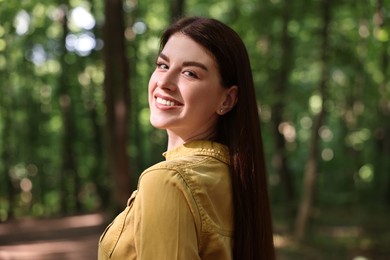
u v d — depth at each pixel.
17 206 23.25
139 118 21.09
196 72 1.54
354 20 13.00
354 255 10.32
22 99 22.19
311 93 16.28
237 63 1.59
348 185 21.02
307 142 24.36
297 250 10.61
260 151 1.64
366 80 14.52
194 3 17.86
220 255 1.46
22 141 22.62
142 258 1.34
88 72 21.23
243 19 13.88
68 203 23.05
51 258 10.41
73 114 22.19
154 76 1.61
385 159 18.66
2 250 11.38
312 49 14.71
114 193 12.68
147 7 18.80
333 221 14.56
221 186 1.51
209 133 1.63
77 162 22.66
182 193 1.37
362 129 19.70
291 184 18.08
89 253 10.88
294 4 13.27
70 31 19.27
